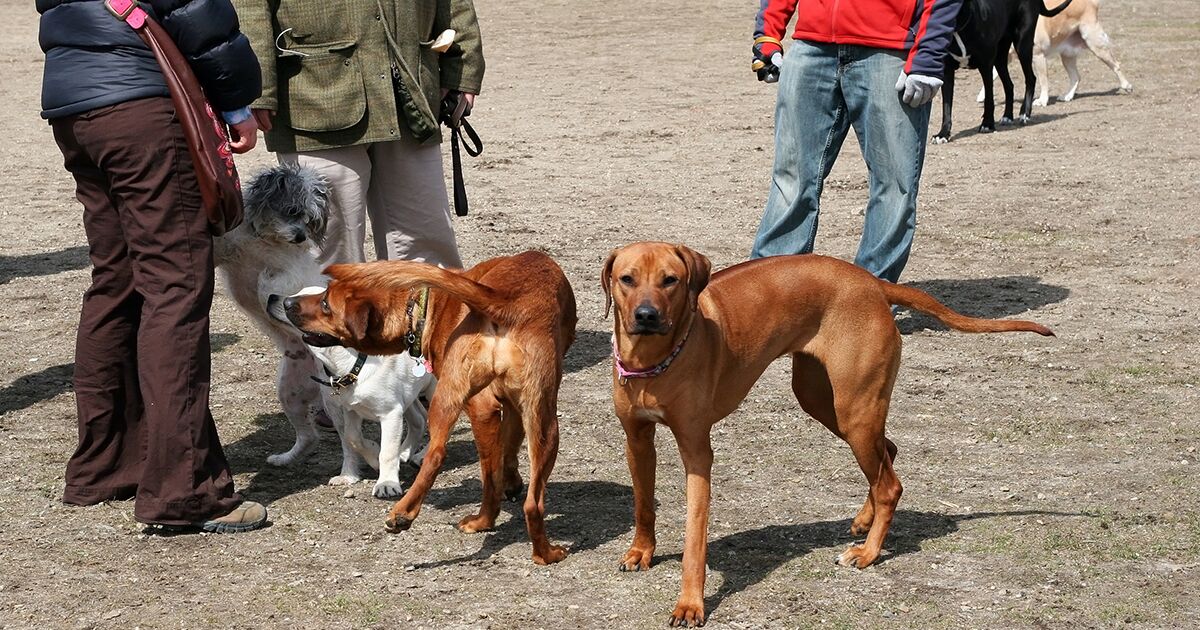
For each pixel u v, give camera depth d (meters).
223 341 7.40
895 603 4.07
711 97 17.34
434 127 5.91
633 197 11.31
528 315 4.32
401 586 4.27
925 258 9.08
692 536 4.00
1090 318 7.52
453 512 4.96
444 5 6.21
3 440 5.79
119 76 4.48
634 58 21.53
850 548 4.41
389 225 6.14
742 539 4.62
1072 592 4.12
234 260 5.48
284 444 5.83
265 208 5.39
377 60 5.73
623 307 3.96
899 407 6.14
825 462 5.43
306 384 5.45
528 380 4.30
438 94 6.15
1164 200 10.66
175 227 4.57
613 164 12.91
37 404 6.32
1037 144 13.62
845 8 7.06
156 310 4.60
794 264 4.38
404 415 5.49
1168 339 7.08
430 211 6.11
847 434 4.37
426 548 4.61
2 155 13.91
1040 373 6.58
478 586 4.27
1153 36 22.67
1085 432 5.73
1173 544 4.48
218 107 4.73
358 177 5.88
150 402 4.61
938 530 4.67
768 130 14.79
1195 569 4.28
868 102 7.18
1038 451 5.50
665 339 3.95
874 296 4.36
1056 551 4.45
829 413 4.62
